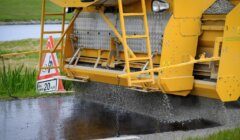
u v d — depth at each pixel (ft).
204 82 22.49
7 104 28.40
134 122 24.17
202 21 23.27
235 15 22.02
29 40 55.88
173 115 24.17
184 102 24.03
